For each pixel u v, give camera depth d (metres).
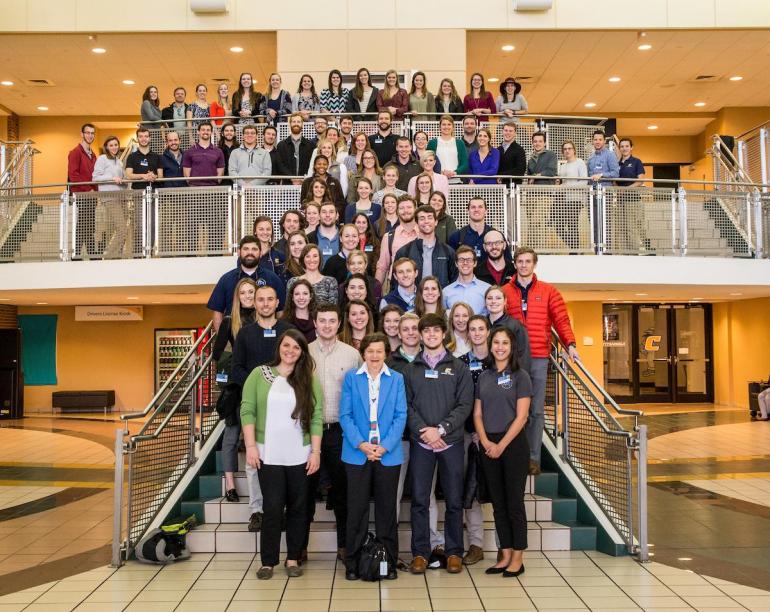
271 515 5.45
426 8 15.00
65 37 15.09
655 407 18.42
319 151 9.45
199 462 6.85
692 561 6.06
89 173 11.59
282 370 5.51
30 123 20.50
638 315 19.38
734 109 19.83
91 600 5.11
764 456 11.49
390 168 8.28
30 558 6.31
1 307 17.11
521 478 5.60
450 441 5.54
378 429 5.45
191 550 6.16
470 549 5.92
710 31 15.02
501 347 5.62
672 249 10.34
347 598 5.08
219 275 9.88
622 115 20.31
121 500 5.96
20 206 10.55
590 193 10.11
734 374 18.41
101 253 10.30
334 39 14.97
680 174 21.94
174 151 11.31
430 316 5.58
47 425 15.68
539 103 19.69
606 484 6.35
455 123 12.52
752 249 10.64
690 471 10.38
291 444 5.44
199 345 7.33
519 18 14.94
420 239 7.11
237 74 17.41
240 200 9.93
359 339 6.20
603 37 15.35
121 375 17.77
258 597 5.12
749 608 4.94
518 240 9.91
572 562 5.92
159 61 16.55
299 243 7.13
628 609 4.91
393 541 5.53
